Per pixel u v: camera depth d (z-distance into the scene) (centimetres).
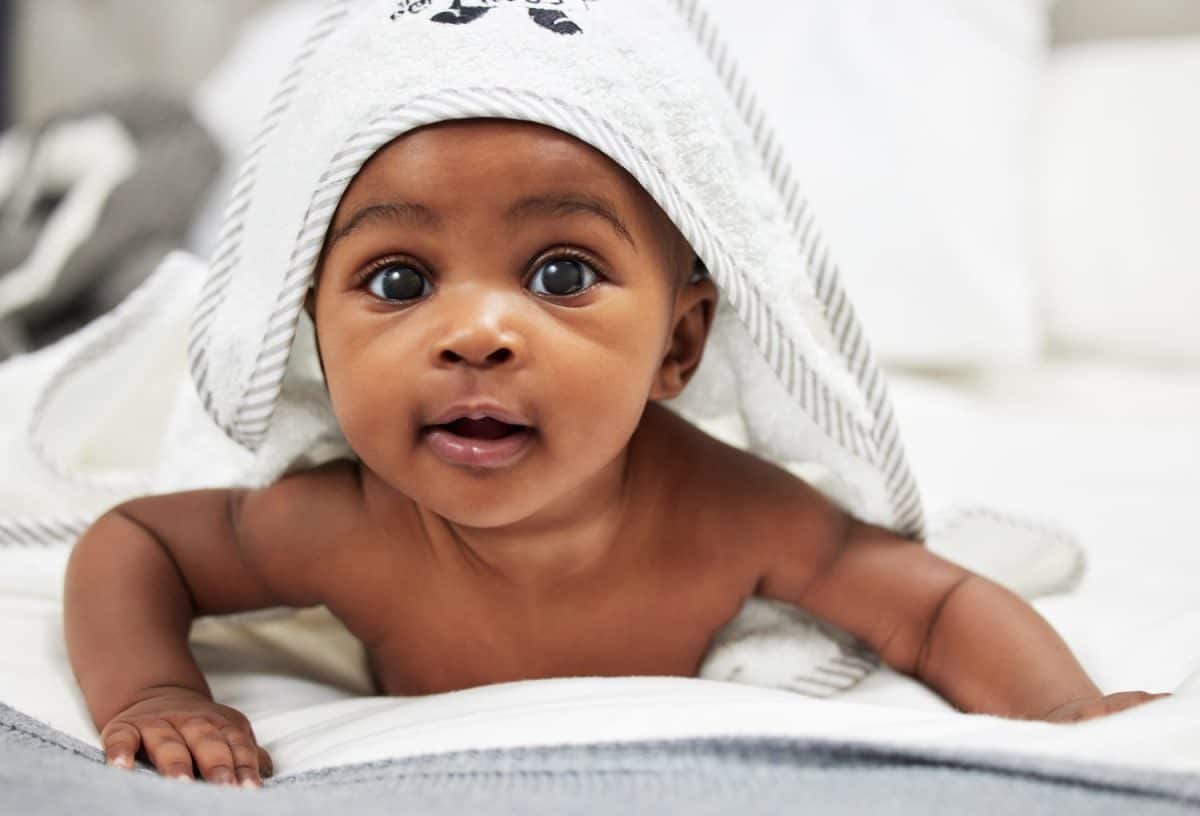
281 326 79
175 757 66
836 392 83
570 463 74
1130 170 182
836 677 88
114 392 116
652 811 54
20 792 56
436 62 74
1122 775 57
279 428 89
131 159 204
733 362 89
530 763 60
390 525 87
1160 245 179
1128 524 121
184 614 85
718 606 89
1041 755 59
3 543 99
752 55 179
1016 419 164
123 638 80
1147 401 169
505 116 72
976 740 61
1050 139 187
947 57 179
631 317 75
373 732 70
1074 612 96
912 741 61
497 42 74
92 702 77
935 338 172
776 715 64
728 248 80
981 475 134
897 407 150
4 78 265
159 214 200
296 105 81
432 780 60
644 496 87
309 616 96
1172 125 182
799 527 88
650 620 89
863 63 177
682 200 77
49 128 212
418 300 73
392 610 89
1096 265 181
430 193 72
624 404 75
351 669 96
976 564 99
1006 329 171
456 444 72
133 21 262
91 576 83
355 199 74
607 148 73
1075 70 193
